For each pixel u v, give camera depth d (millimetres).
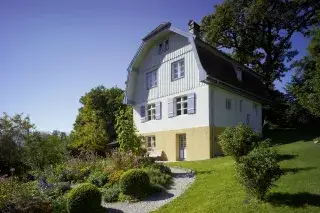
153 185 10984
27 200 8641
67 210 9141
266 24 32500
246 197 8195
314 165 10500
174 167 15328
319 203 7020
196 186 10625
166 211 8758
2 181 9883
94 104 40250
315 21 30547
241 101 22938
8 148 18297
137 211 9188
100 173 13312
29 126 19578
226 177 10828
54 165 18484
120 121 15414
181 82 20891
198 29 21969
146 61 24859
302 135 22656
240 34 33531
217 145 18766
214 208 8008
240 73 24062
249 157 7902
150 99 23969
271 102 28812
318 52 18719
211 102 18844
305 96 18000
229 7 31859
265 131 28969
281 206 7191
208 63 19844
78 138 29734
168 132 21703
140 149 15227
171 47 22172
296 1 29844
